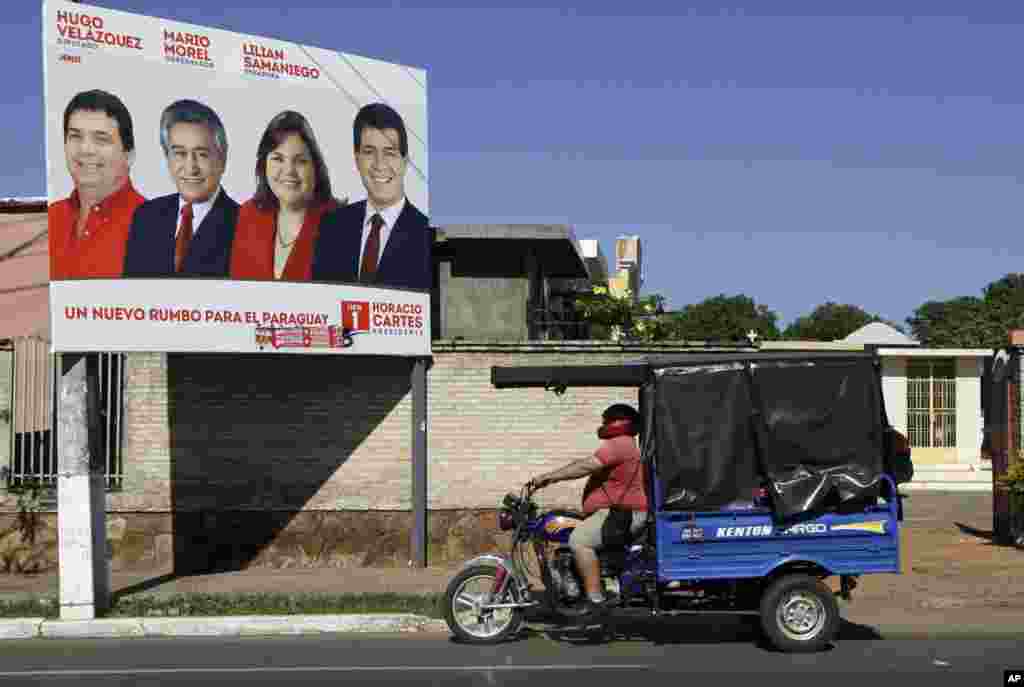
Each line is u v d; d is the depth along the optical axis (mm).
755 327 65938
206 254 12867
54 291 11711
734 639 10336
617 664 9180
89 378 11766
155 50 12602
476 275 18266
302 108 13797
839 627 10883
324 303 13773
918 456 29766
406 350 14469
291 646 10242
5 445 14297
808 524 9516
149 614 11422
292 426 14602
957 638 10352
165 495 14445
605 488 9789
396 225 14547
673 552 9430
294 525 14555
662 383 9516
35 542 14273
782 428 9477
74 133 11945
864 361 9617
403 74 14781
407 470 14695
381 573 14039
